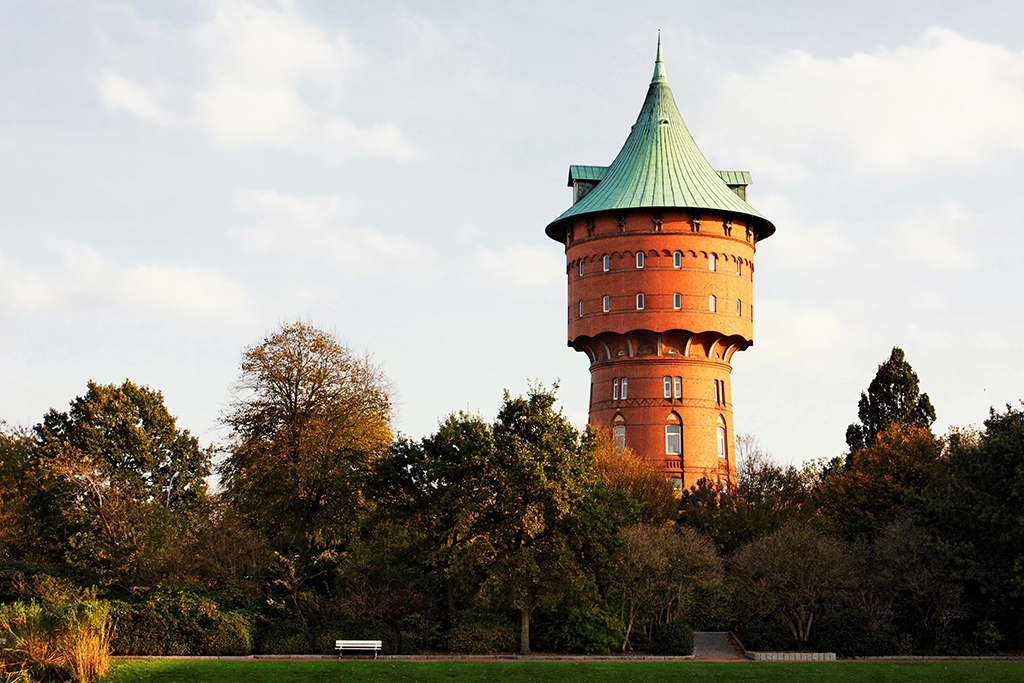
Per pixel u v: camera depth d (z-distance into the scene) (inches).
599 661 1574.8
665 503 2527.1
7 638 1284.4
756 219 3011.8
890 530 1927.9
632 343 2970.0
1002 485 1830.7
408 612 1818.4
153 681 1327.5
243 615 1727.4
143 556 1898.4
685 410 2930.6
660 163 3038.9
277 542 2015.3
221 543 1927.9
